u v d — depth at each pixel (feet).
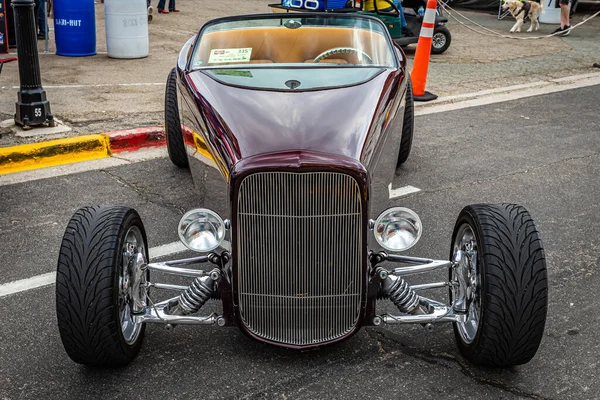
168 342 13.33
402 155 22.53
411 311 12.51
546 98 33.45
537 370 12.54
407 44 42.68
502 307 11.32
